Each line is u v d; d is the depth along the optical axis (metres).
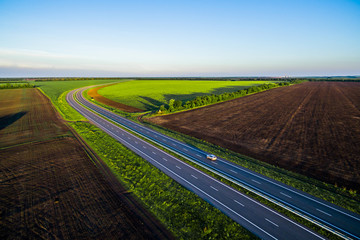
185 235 16.75
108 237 16.28
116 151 34.44
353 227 17.72
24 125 50.97
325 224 18.08
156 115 63.41
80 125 51.53
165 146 37.12
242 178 25.91
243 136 41.62
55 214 18.98
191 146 37.09
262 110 67.06
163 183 24.61
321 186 23.86
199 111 67.44
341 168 27.66
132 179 25.59
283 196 22.12
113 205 20.34
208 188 23.72
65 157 31.83
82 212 19.25
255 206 20.58
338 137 39.81
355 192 22.33
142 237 16.33
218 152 34.06
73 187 23.53
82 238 16.17
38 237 16.33
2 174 26.58
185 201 21.17
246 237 16.59
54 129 47.53
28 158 31.47
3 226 17.52
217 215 19.12
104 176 26.22
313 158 30.92
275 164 29.45
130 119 59.22
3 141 39.34
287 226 17.89
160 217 18.80
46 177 25.78
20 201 20.95
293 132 43.50
